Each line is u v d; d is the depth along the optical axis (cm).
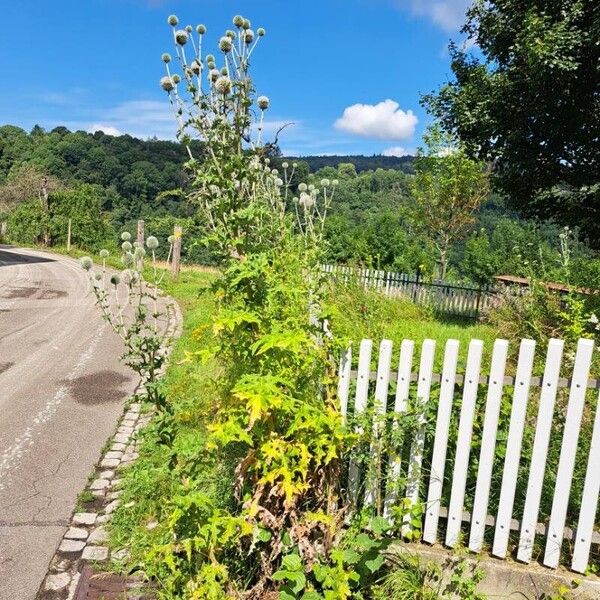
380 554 280
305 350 286
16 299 1348
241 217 267
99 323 1062
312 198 373
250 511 251
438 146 2192
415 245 2433
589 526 281
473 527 298
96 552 330
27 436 509
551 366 278
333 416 279
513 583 288
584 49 1055
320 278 339
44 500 392
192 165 279
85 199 4000
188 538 262
